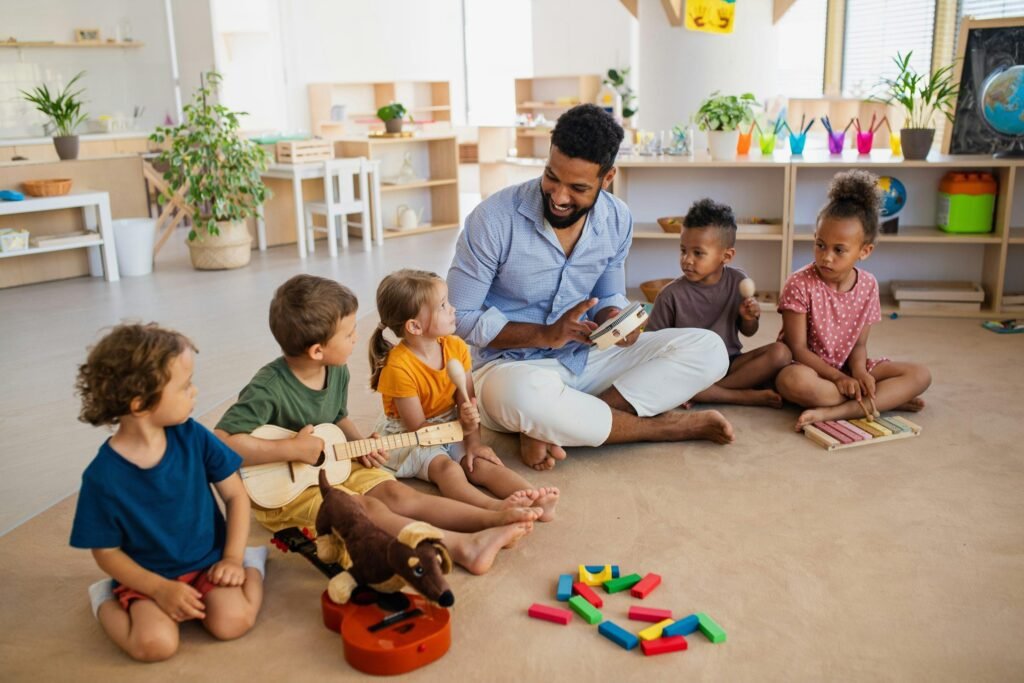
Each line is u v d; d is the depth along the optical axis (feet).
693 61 14.03
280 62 28.66
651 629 5.03
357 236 20.88
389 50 30.99
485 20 33.40
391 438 6.40
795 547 6.00
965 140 11.80
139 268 16.66
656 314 8.93
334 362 6.12
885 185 11.71
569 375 7.73
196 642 5.18
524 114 29.43
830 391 8.16
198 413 8.94
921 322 11.48
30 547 6.38
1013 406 8.46
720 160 12.09
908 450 7.54
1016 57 11.45
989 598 5.37
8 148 21.02
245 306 13.87
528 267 7.35
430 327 6.62
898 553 5.90
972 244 12.25
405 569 4.89
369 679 4.79
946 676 4.68
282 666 4.93
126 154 17.81
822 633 5.07
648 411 7.75
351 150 20.08
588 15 29.09
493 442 7.93
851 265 8.29
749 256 13.08
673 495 6.82
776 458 7.46
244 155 17.01
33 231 16.22
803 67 25.75
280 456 5.93
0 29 22.33
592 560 5.90
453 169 21.88
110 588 5.30
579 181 6.52
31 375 10.59
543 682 4.72
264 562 5.78
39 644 5.22
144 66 24.11
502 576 5.74
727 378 8.86
